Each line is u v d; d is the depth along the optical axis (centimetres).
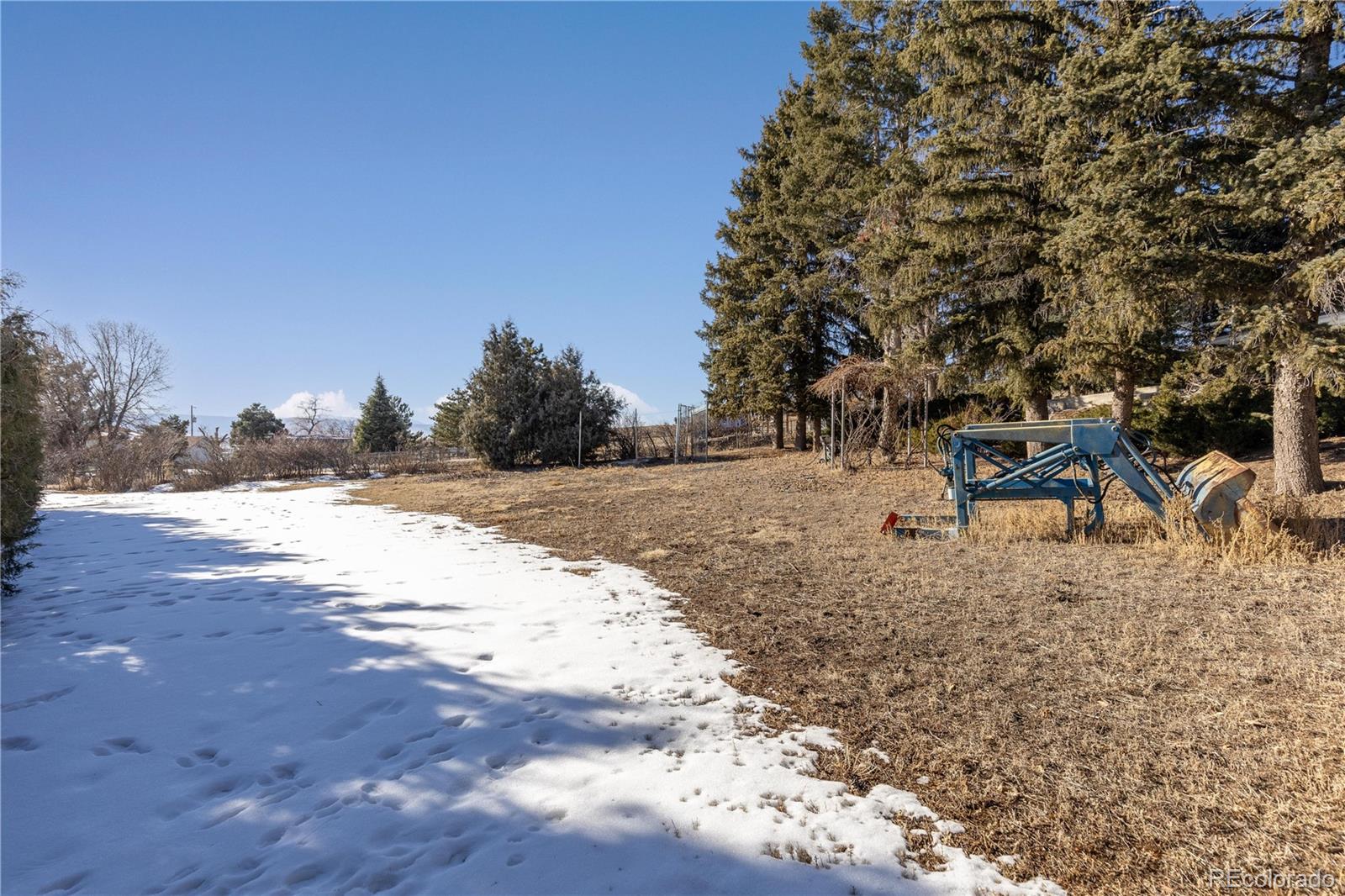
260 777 328
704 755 340
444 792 309
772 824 281
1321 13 847
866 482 1427
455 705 405
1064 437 816
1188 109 936
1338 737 334
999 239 1313
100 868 261
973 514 890
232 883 252
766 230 2492
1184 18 955
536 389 2734
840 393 1822
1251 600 546
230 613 612
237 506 1609
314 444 2695
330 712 399
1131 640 473
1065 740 346
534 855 262
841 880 248
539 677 447
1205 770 314
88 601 662
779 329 2462
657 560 805
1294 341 818
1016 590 607
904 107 1883
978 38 1287
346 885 248
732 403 2672
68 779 325
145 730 378
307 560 873
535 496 1552
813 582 667
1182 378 1273
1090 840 269
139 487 2406
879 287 1662
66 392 3158
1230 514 719
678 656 482
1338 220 764
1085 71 960
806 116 2188
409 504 1545
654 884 246
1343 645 446
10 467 695
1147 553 719
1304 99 905
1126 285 916
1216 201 889
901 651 476
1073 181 1105
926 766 326
